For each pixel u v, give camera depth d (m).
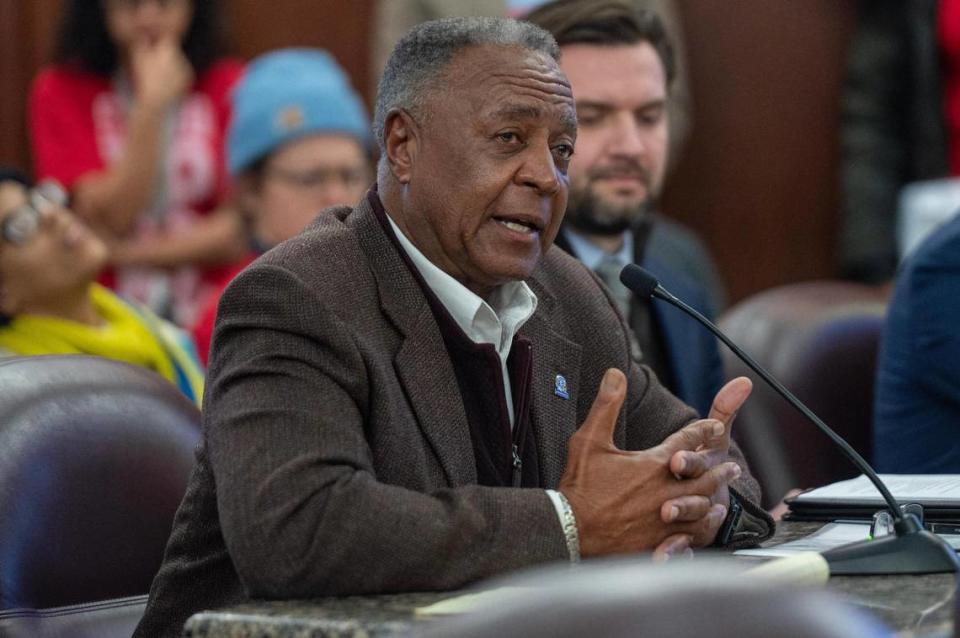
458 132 6.03
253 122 11.83
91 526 6.66
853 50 16.45
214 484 6.01
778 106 17.00
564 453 6.52
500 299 6.56
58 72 13.30
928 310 9.23
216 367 5.86
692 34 16.89
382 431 5.84
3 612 6.25
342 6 15.92
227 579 6.08
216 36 13.42
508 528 5.39
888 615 4.48
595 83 9.20
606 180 9.21
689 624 2.58
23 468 6.52
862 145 16.33
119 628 6.55
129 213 12.99
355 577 5.20
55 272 9.77
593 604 2.62
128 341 9.95
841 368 10.20
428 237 6.20
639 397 7.14
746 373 10.05
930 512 6.24
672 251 11.80
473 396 6.24
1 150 14.93
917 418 9.34
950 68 15.87
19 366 6.86
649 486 5.64
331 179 11.78
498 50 6.07
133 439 6.89
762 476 9.77
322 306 5.83
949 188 14.13
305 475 5.36
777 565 4.90
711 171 16.98
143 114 12.95
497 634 2.64
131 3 13.02
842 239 16.50
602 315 7.09
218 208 13.24
